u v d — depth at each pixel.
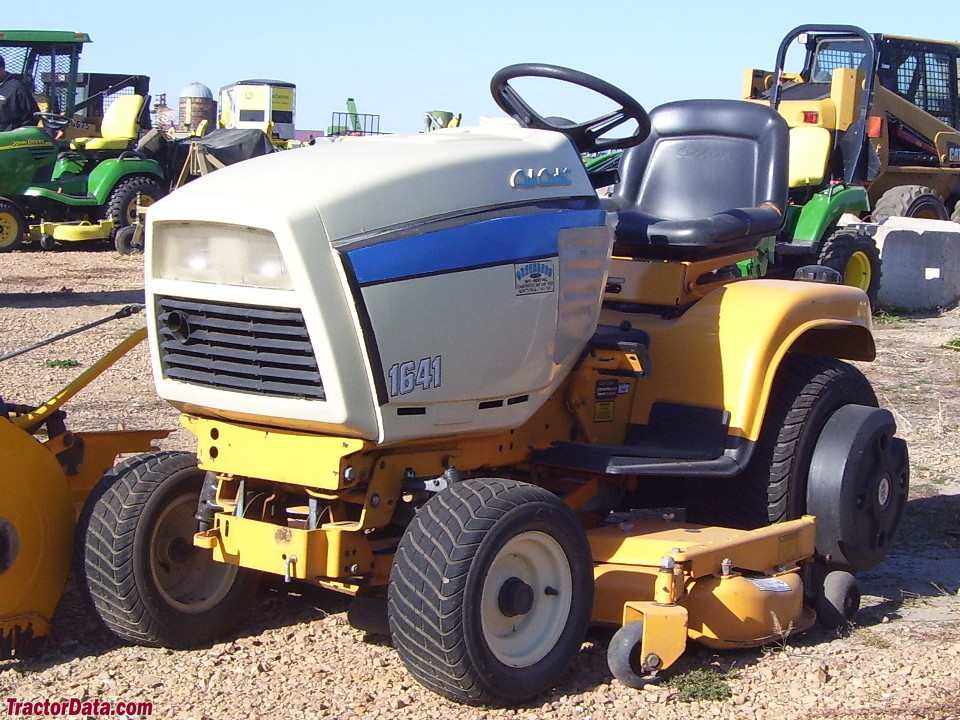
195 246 3.77
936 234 13.22
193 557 4.34
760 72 14.07
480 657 3.63
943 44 14.92
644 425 4.62
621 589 4.12
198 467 4.34
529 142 4.18
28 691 3.88
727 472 4.39
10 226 17.27
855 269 12.52
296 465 3.79
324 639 4.36
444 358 3.75
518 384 4.00
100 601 4.12
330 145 4.11
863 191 12.26
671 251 4.78
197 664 4.11
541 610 3.90
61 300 12.96
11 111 17.11
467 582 3.60
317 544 3.77
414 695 3.86
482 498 3.73
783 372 4.89
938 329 12.15
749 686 3.97
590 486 4.49
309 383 3.61
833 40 14.08
